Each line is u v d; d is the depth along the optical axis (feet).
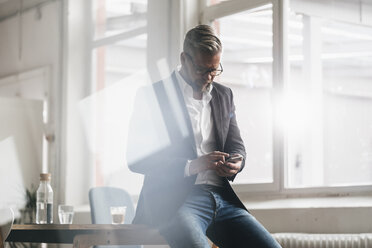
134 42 15.65
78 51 17.43
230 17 13.58
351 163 12.33
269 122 12.87
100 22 16.89
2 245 6.70
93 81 17.04
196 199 6.25
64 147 17.28
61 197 17.13
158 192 6.33
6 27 19.51
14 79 19.27
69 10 17.44
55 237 7.20
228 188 6.48
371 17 12.51
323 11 12.76
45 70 18.29
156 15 14.55
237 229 6.21
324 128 12.50
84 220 15.84
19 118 16.49
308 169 12.34
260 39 13.05
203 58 6.19
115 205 11.13
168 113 6.46
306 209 11.15
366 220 10.73
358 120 12.39
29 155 16.51
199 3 14.05
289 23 12.53
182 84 6.52
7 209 6.73
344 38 12.69
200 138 6.48
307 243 10.46
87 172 17.29
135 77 15.65
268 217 11.47
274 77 12.46
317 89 12.60
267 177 12.80
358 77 12.53
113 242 6.65
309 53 12.60
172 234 6.06
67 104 17.44
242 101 13.38
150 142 6.43
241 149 6.67
